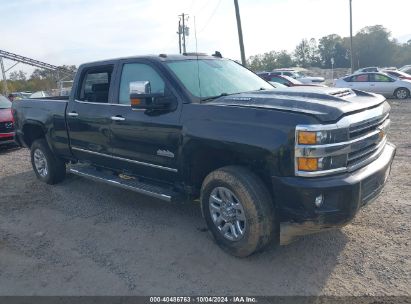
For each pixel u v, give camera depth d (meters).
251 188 3.62
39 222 5.09
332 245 4.08
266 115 3.58
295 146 3.36
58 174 6.55
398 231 4.30
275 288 3.42
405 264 3.67
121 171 5.22
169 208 5.35
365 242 4.11
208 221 4.14
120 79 5.00
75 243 4.43
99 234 4.64
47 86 58.59
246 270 3.71
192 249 4.16
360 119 3.60
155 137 4.44
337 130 3.37
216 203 4.06
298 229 3.54
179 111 4.21
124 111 4.81
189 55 5.04
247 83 4.97
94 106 5.29
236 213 3.83
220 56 5.59
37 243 4.47
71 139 5.80
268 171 3.58
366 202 3.69
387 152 4.28
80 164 6.10
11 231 4.83
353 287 3.38
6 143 9.77
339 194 3.39
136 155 4.79
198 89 4.39
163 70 4.49
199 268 3.78
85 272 3.80
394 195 5.34
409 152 7.78
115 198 5.86
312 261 3.81
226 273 3.68
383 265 3.68
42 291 3.52
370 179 3.66
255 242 3.68
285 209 3.52
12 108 7.09
